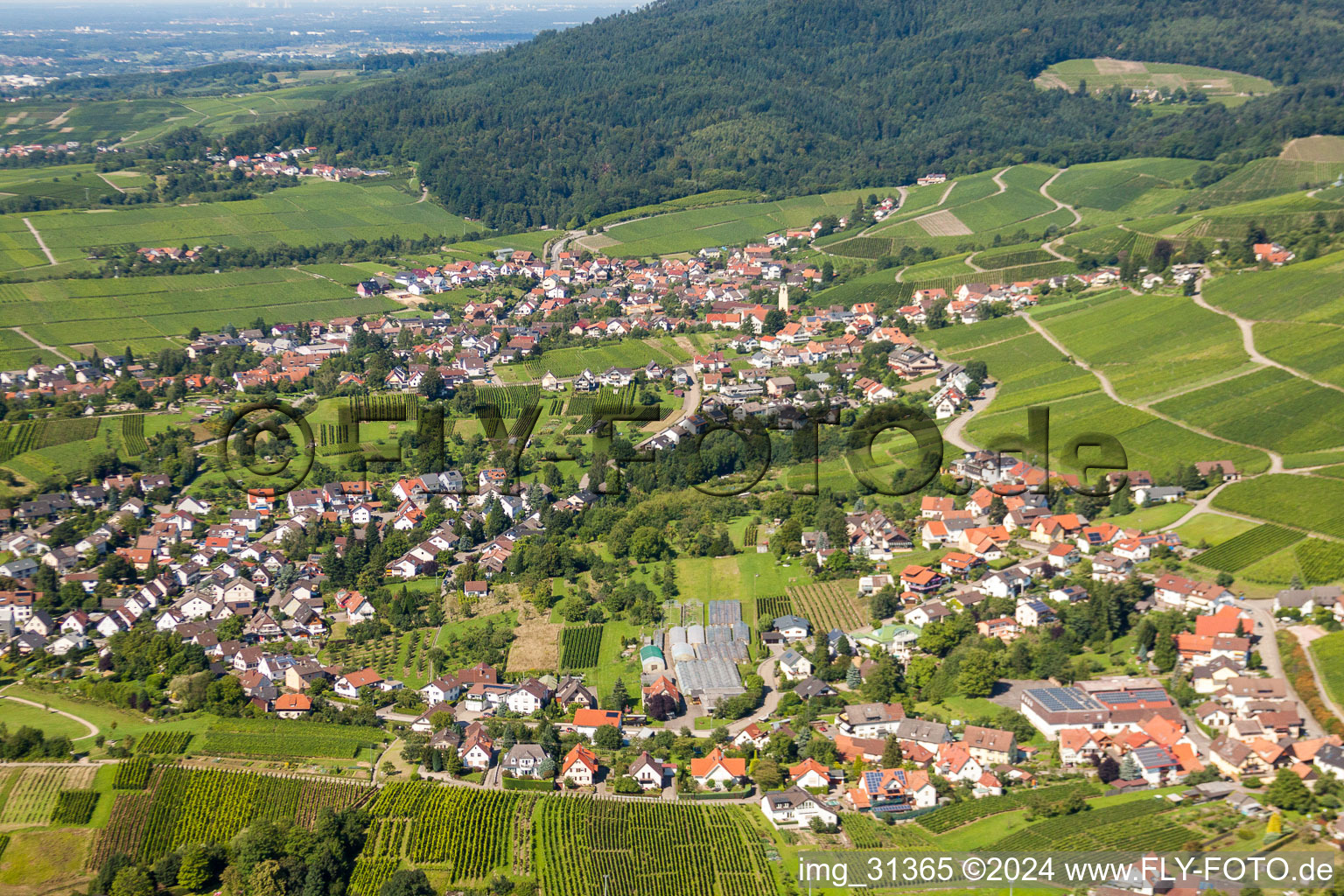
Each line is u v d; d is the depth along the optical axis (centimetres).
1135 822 15962
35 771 19038
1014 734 18512
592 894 15862
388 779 18938
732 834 17012
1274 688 18650
